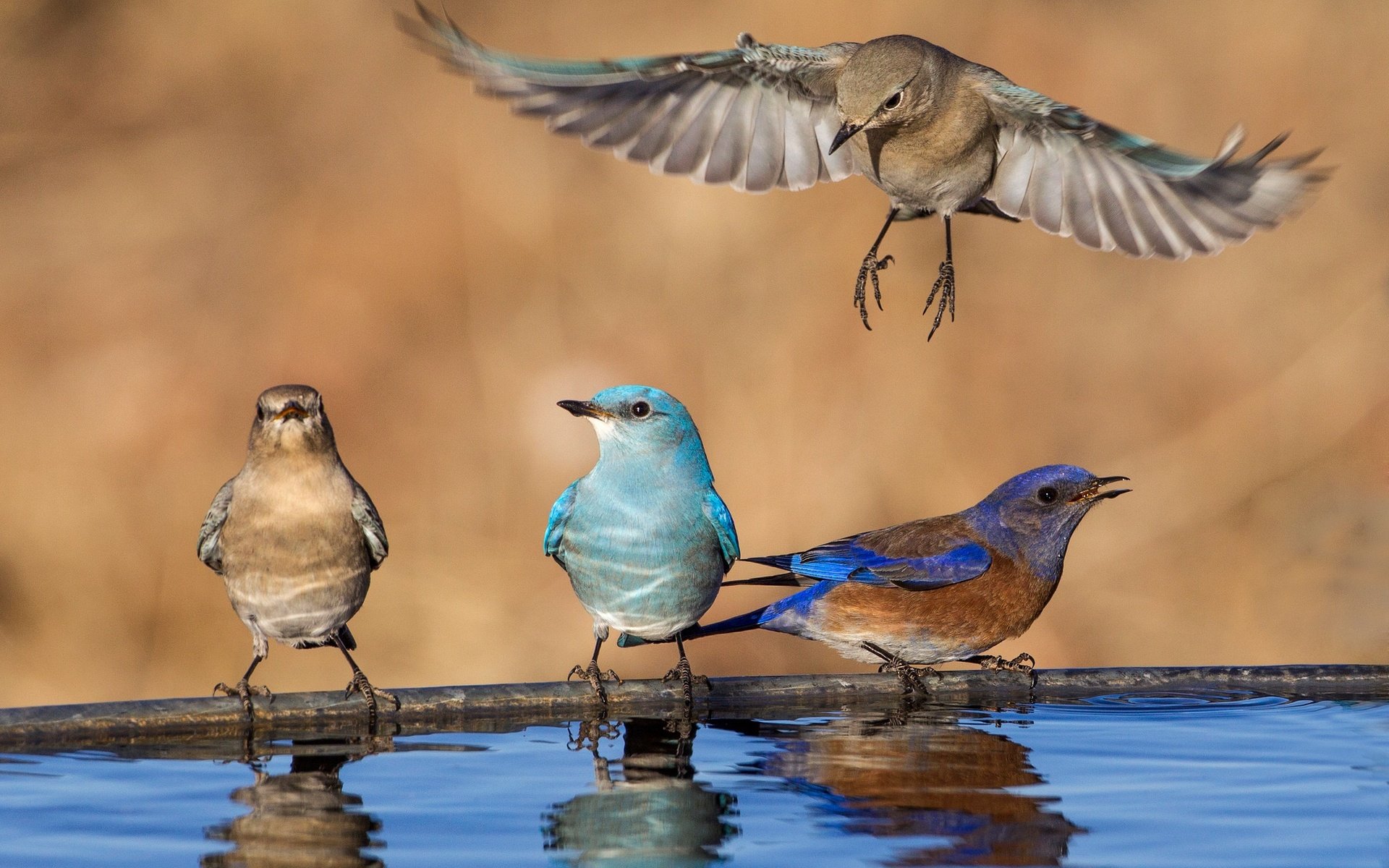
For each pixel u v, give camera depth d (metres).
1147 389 18.39
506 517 17.27
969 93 8.57
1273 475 17.53
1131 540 17.16
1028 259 19.25
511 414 18.00
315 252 19.95
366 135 21.34
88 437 18.06
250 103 22.36
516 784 6.98
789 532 16.66
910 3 20.70
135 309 19.66
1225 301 18.98
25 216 21.02
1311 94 20.48
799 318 18.17
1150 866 5.86
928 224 18.92
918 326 18.22
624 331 18.42
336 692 8.20
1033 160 8.77
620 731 8.09
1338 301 18.83
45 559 16.78
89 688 15.98
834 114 8.95
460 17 22.09
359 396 18.66
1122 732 8.20
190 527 17.02
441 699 8.31
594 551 9.09
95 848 6.01
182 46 22.89
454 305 19.30
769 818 6.46
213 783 6.92
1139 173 8.41
